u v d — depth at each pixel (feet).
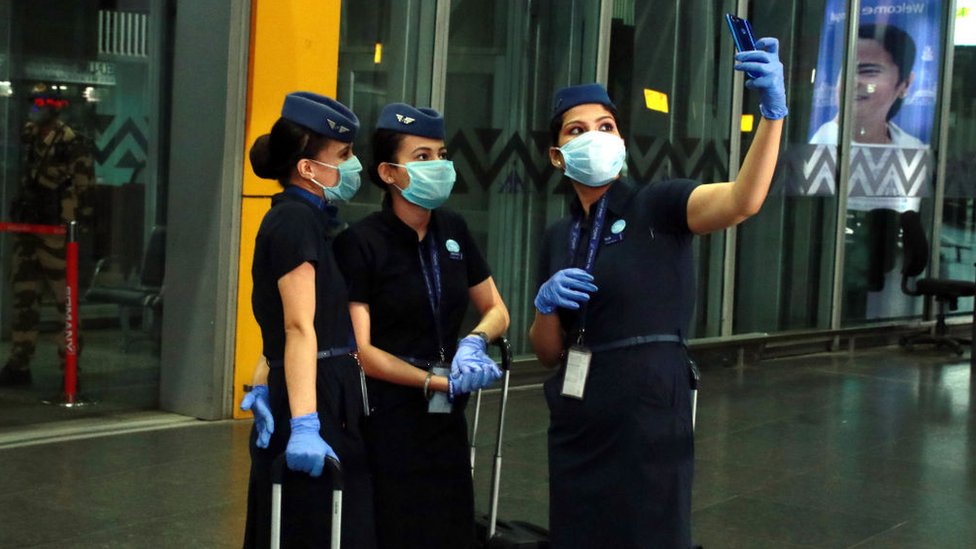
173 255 24.61
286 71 24.27
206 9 23.77
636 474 11.50
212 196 23.89
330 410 11.59
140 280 24.91
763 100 10.48
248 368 24.54
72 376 24.48
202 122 23.95
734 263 36.04
